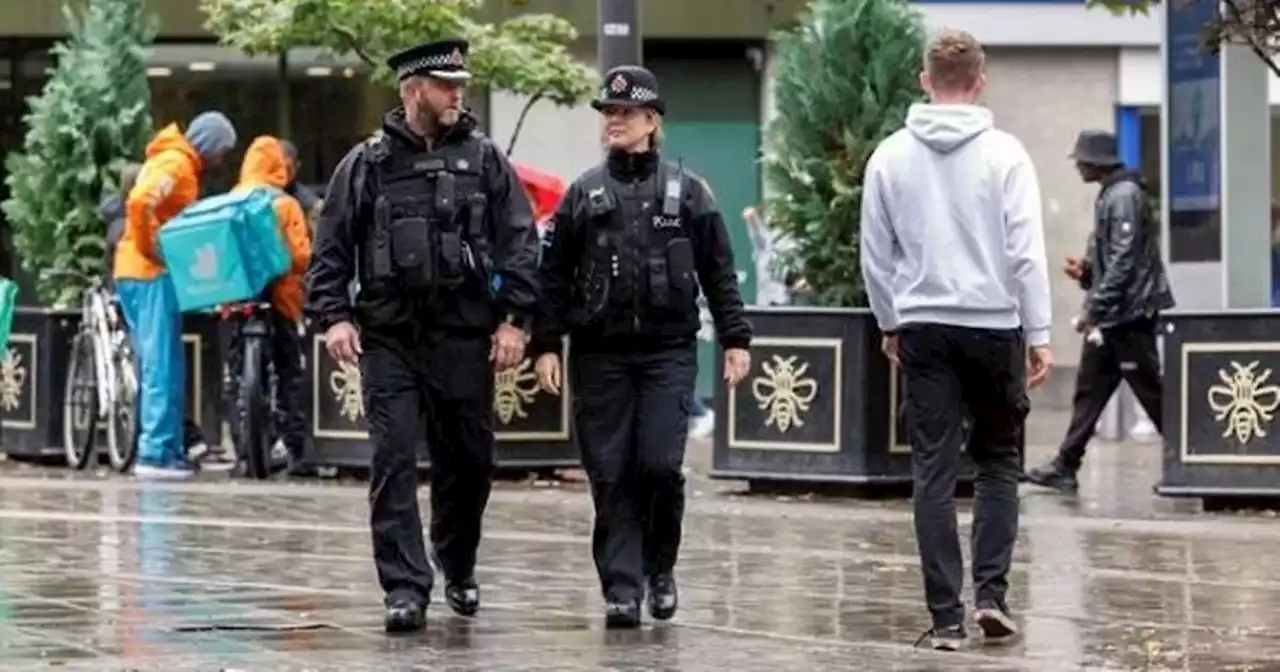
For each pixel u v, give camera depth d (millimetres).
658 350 18484
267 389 31500
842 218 28922
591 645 17609
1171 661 17109
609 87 18500
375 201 18125
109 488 30016
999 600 18016
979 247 17719
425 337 18156
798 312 28734
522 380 30438
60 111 34594
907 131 17938
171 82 44219
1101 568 22422
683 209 18453
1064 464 30359
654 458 18391
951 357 17797
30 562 22344
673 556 18906
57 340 33500
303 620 18688
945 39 17969
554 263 18500
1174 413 27625
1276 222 40844
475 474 18656
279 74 44375
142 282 31609
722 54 45531
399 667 16453
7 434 33969
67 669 16188
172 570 21797
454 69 18156
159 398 31688
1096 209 30359
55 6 44469
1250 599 20344
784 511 27359
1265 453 27250
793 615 19312
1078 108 45375
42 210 34656
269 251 30750
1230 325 27375
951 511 17859
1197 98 31344
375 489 18203
